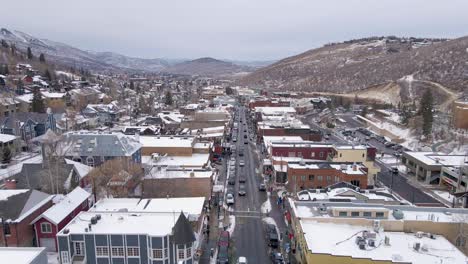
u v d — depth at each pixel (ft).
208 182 231.91
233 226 209.97
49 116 388.78
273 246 185.16
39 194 186.80
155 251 153.69
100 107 554.87
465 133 412.16
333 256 135.03
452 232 156.66
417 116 463.01
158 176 238.89
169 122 479.00
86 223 164.14
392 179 299.99
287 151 310.86
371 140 463.01
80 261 153.17
